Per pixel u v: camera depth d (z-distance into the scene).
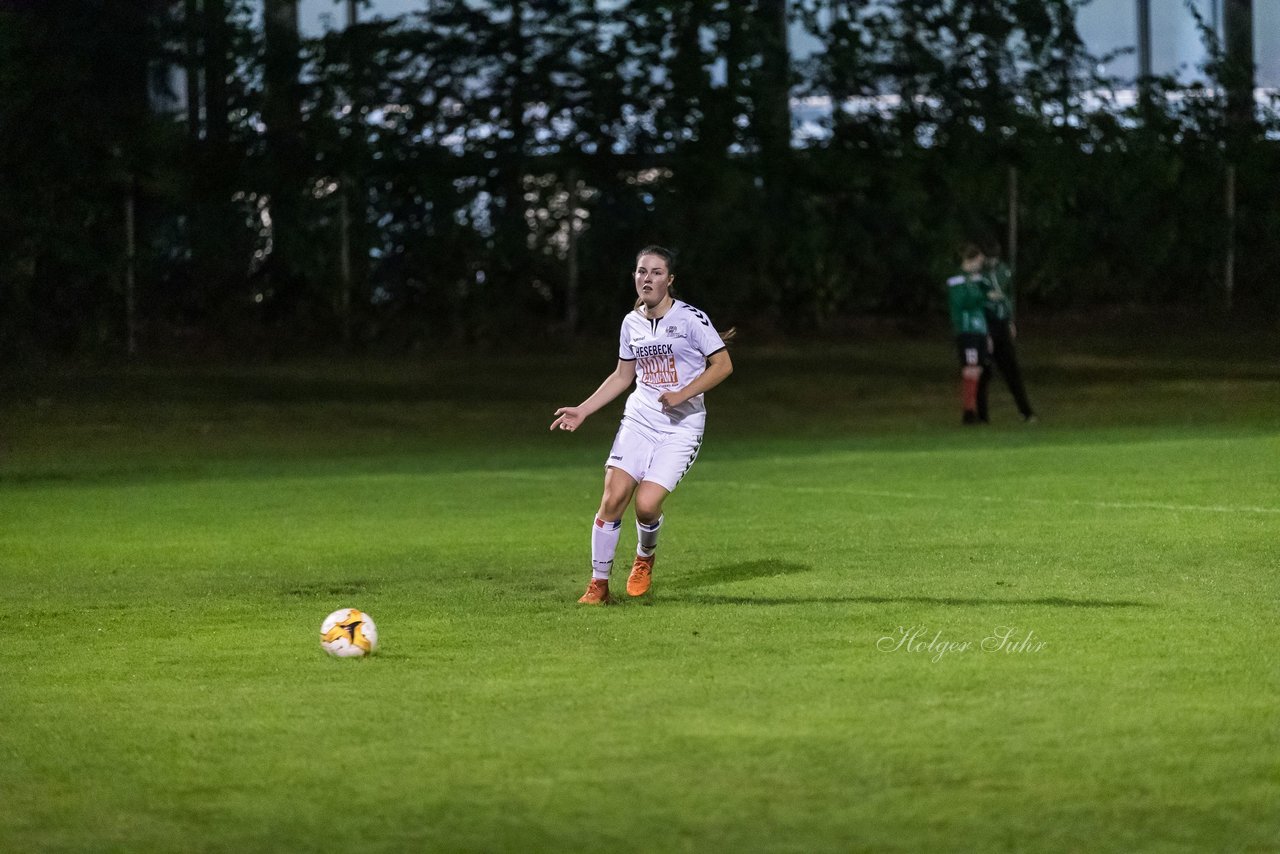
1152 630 27.59
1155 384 93.94
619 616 30.22
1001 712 22.14
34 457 68.38
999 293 75.44
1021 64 123.12
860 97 120.38
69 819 18.55
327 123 110.50
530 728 21.81
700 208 115.69
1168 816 17.94
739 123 117.75
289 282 111.81
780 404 88.69
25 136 103.25
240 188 109.75
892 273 120.62
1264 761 19.81
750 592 32.66
